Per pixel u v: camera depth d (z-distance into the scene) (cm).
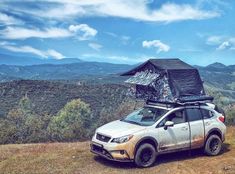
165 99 1107
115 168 977
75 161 1045
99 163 1027
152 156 999
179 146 1058
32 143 1494
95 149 1037
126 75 1348
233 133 1555
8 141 1559
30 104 10038
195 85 1134
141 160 984
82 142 1423
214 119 1148
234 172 946
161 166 1006
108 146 970
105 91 10425
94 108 8794
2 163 1021
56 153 1152
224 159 1088
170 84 1098
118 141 962
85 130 1683
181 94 1088
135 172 941
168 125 1019
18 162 1029
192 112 1105
